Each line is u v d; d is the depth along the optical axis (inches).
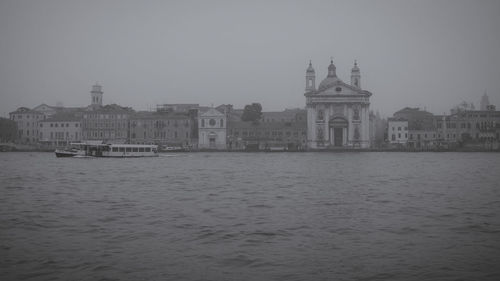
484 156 5226.4
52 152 6363.2
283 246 1038.4
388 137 7214.6
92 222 1288.1
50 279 846.5
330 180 2405.3
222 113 6894.7
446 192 1907.0
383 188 2046.0
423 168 3277.6
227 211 1454.2
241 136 6978.4
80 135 6973.4
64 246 1043.3
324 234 1143.6
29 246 1043.9
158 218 1341.0
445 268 894.4
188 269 894.4
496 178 2519.7
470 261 933.8
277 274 868.0
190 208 1512.1
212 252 996.6
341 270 887.1
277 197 1763.0
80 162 4060.0
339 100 6722.4
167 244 1056.8
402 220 1306.6
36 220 1316.4
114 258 957.2
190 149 6535.4
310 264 919.7
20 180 2416.3
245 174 2800.2
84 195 1830.7
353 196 1785.2
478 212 1432.1
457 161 4178.2
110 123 6919.3
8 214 1407.5
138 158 4864.7
